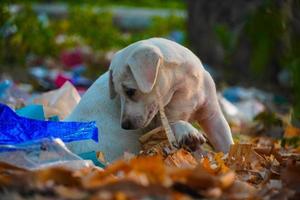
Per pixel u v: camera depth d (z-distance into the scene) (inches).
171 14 932.6
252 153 311.0
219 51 739.4
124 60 315.6
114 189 226.2
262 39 285.0
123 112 316.2
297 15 349.4
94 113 330.6
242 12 706.8
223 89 644.7
